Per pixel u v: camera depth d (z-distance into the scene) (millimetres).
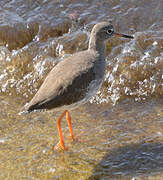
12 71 13133
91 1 14539
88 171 8266
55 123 10367
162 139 9219
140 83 11891
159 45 12578
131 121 10195
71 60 9078
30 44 13656
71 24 13852
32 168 8438
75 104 8977
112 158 8664
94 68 9000
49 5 14695
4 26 14008
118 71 12180
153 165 8297
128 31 13180
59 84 8578
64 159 8742
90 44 9406
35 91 12312
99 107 11117
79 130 9961
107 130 9844
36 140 9547
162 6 13703
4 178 8117
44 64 12875
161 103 11070
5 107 11305
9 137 9688
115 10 13969
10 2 14969
